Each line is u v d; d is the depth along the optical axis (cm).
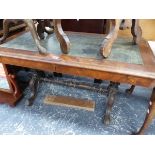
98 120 170
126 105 188
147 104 190
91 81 224
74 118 171
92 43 166
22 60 142
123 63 131
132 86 194
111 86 162
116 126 164
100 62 132
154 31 242
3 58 147
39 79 184
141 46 163
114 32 132
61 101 189
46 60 135
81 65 128
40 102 189
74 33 193
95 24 222
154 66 128
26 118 170
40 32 168
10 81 170
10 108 181
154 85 119
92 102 189
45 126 162
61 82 179
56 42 168
